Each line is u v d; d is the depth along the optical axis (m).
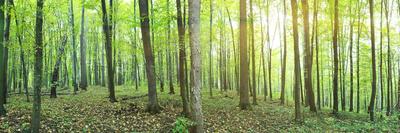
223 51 34.03
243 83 17.08
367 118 17.80
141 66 43.31
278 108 19.53
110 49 17.09
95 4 18.39
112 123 11.44
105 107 14.58
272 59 45.75
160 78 25.20
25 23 11.86
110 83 16.91
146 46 13.84
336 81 18.00
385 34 23.53
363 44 27.22
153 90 13.88
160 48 19.39
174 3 15.88
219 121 13.31
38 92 8.45
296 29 14.58
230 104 18.94
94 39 35.66
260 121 14.28
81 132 9.93
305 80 21.88
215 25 27.83
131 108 14.25
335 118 16.98
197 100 8.51
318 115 17.52
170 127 11.38
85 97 19.30
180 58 13.69
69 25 19.38
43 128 9.66
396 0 23.19
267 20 25.64
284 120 14.94
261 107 19.41
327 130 13.46
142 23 13.80
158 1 17.50
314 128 13.78
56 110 12.78
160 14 15.68
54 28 18.50
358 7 20.72
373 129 14.22
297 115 14.46
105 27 17.16
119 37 26.91
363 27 23.58
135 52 23.64
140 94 21.36
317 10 20.64
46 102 15.95
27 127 9.19
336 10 17.75
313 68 33.25
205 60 40.59
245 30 17.16
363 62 31.11
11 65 25.59
